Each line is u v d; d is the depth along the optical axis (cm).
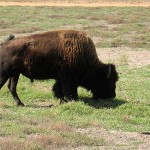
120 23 6794
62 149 1861
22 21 7000
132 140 2014
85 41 2625
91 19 7112
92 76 2686
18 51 2577
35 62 2583
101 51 4812
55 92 2748
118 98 2839
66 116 2381
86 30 6184
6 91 2933
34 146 1834
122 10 8275
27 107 2619
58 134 2003
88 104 2669
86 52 2628
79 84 2712
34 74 2627
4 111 2491
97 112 2489
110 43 5181
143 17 7294
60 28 6384
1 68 2608
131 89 3081
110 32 5975
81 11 8169
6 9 8475
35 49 2573
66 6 9069
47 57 2586
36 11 8144
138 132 2150
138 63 4109
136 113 2492
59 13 7888
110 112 2503
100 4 9644
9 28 6397
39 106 2664
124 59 4109
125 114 2480
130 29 6181
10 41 2620
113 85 2722
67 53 2592
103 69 2698
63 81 2641
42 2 10044
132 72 3662
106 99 2753
